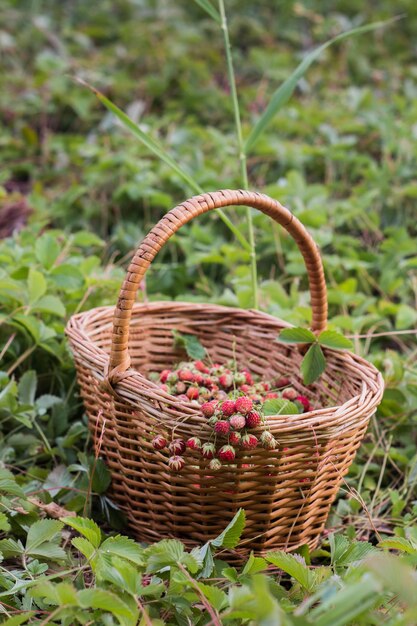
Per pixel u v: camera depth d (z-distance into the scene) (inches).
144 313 73.6
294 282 95.3
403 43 189.8
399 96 155.1
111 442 61.4
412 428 77.3
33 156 135.8
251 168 128.3
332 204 114.2
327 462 57.2
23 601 53.1
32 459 69.7
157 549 51.3
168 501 58.4
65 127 148.0
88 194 117.7
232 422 52.8
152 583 51.8
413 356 89.0
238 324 74.8
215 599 48.3
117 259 108.5
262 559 52.0
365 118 139.1
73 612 47.6
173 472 56.5
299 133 138.1
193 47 170.9
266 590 40.6
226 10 192.9
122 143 131.0
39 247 83.0
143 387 56.4
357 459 74.2
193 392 63.4
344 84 170.1
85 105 144.2
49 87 146.4
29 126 145.6
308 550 58.9
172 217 56.4
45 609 52.7
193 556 51.5
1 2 194.1
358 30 81.0
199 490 56.1
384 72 175.9
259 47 182.1
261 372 73.2
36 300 75.6
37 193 118.9
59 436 72.6
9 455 69.1
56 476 65.9
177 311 74.8
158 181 116.3
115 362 57.7
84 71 155.7
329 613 40.2
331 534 57.8
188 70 157.3
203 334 75.6
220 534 56.8
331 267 101.0
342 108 145.6
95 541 52.6
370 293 102.8
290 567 51.0
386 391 77.0
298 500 57.6
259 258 102.2
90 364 61.2
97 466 63.2
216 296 96.9
